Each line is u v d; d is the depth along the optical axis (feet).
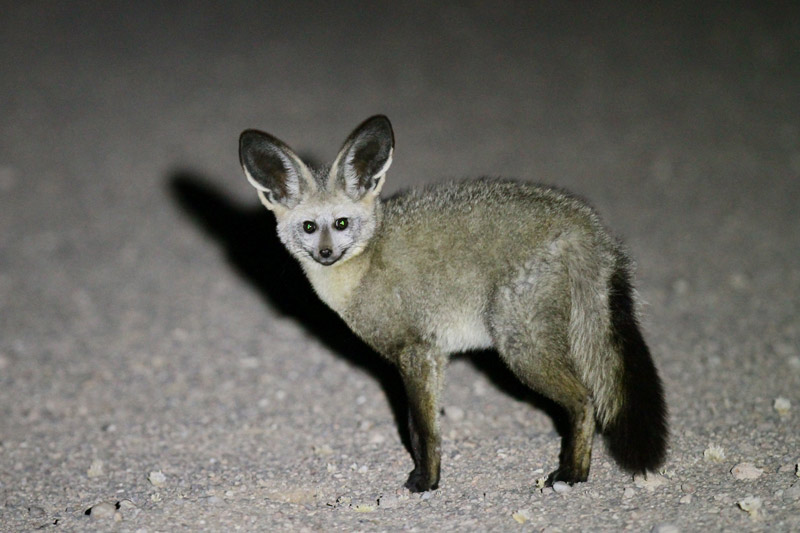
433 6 118.21
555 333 26.63
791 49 89.04
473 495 27.78
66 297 49.32
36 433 35.01
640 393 26.09
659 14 106.93
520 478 28.73
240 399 37.52
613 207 57.16
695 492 26.50
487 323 27.78
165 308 47.60
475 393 36.14
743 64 86.12
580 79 85.81
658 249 50.65
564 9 112.98
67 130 77.77
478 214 28.22
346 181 29.63
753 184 59.47
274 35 106.93
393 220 29.86
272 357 41.52
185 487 29.63
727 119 72.74
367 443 32.63
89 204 62.85
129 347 43.19
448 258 28.09
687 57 89.71
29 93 87.66
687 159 65.05
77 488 30.17
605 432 29.55
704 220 54.29
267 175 30.14
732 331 40.24
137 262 53.83
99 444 33.91
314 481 29.68
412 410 28.78
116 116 80.89
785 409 31.99
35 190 65.41
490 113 77.71
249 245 55.47
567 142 69.97
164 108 82.38
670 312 42.91
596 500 26.55
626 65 88.94
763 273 46.47
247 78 90.53
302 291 48.37
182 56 99.09
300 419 35.27
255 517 27.04
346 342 42.27
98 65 96.63
